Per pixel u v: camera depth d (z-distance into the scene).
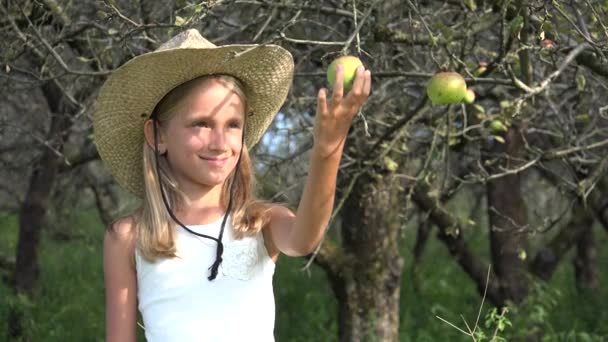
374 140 4.25
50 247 8.96
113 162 2.72
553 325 6.30
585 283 7.50
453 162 6.00
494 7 3.32
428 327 6.40
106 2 3.22
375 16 3.40
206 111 2.43
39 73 4.23
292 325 6.52
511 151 5.29
